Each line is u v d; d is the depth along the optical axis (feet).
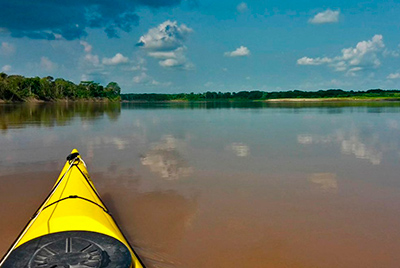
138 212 23.11
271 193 27.12
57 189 20.53
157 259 17.20
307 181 30.25
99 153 42.42
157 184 29.40
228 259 17.33
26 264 11.37
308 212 23.25
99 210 17.33
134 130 66.90
